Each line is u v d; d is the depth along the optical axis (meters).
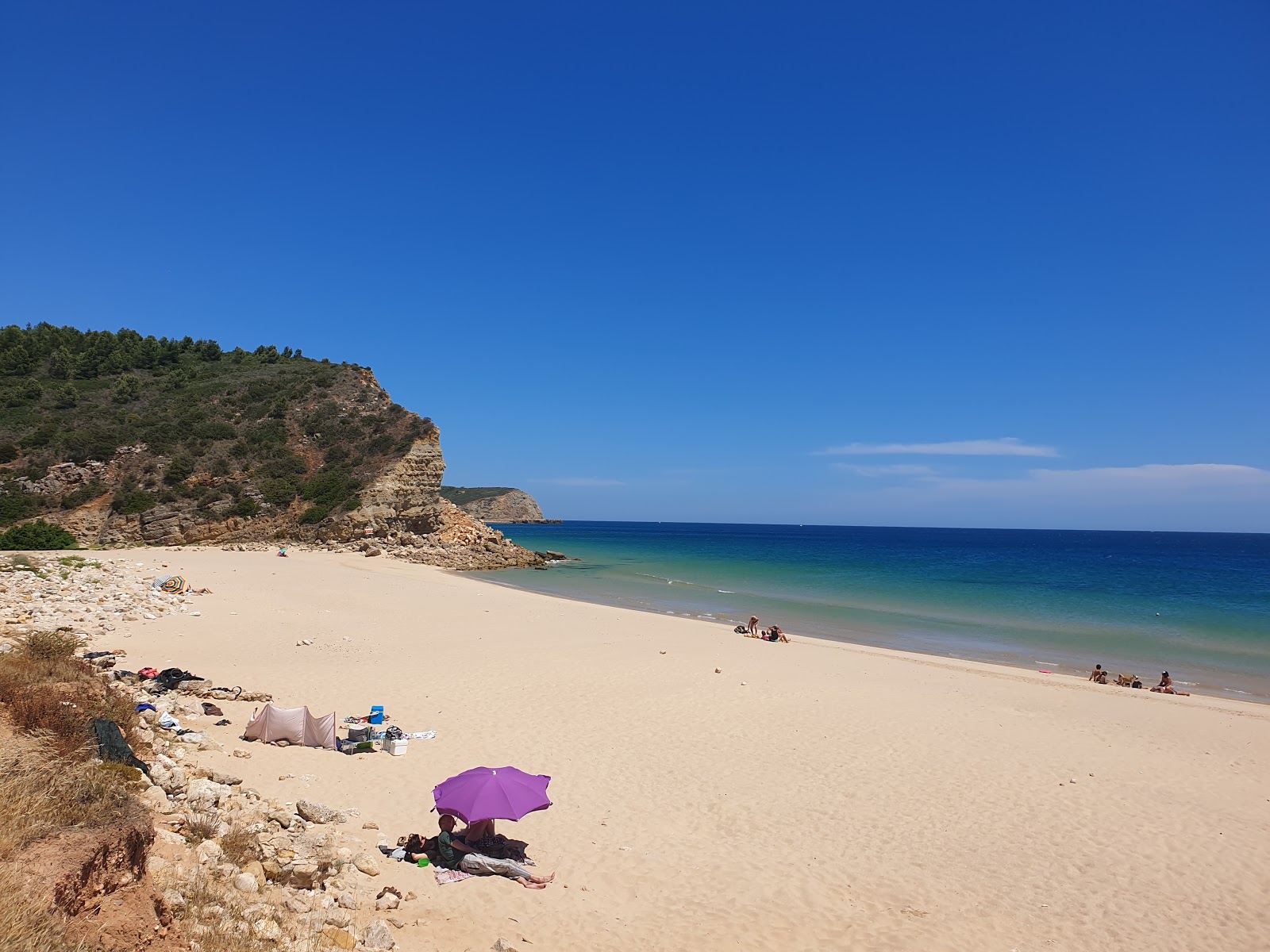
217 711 14.68
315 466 65.69
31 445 55.62
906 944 8.90
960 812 12.94
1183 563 88.06
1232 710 20.66
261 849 8.84
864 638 33.00
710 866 10.59
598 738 15.95
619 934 8.68
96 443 56.94
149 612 25.77
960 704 20.27
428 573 52.06
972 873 10.80
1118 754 16.42
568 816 11.94
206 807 9.38
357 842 10.08
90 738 9.53
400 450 66.44
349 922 7.87
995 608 43.28
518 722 16.70
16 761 7.72
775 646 28.48
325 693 17.98
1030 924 9.51
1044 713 19.59
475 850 10.20
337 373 78.19
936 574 66.62
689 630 31.41
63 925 5.41
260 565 44.22
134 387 69.00
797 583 57.31
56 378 69.19
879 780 14.31
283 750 13.29
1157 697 22.02
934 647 31.05
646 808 12.48
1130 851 11.66
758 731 17.08
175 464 58.00
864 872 10.70
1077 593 51.00
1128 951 9.01
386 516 62.88
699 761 14.88
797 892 10.02
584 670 22.52
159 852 7.73
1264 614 41.19
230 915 7.08
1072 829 12.41
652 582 56.84
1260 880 10.85
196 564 41.53
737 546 125.44
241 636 24.08
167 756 11.08
